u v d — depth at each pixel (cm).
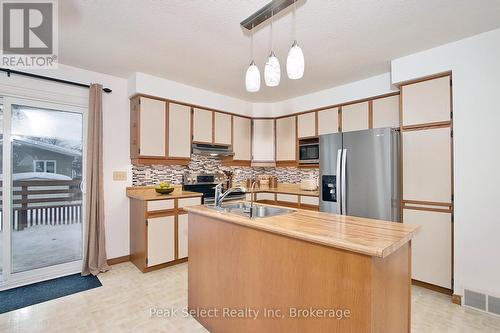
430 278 266
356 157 294
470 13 201
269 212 230
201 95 390
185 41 245
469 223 238
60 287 269
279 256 153
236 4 188
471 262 237
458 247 243
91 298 246
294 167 467
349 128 361
